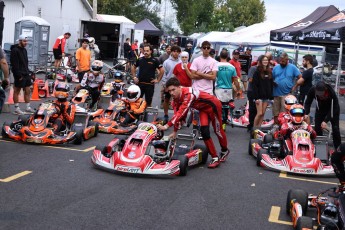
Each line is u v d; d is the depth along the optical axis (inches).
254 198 305.3
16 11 1214.9
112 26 1551.4
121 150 357.7
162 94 642.8
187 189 314.7
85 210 259.8
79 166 352.8
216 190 317.4
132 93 505.0
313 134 380.8
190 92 350.0
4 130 420.8
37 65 1076.5
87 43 716.0
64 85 434.6
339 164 222.5
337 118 373.4
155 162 338.6
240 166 390.9
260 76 513.7
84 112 463.2
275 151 391.5
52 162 359.6
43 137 407.5
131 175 338.3
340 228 197.8
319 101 392.5
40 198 274.8
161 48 1814.7
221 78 530.6
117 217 252.8
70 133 423.5
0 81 419.8
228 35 1330.0
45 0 1317.7
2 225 230.1
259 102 513.0
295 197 259.0
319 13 631.8
